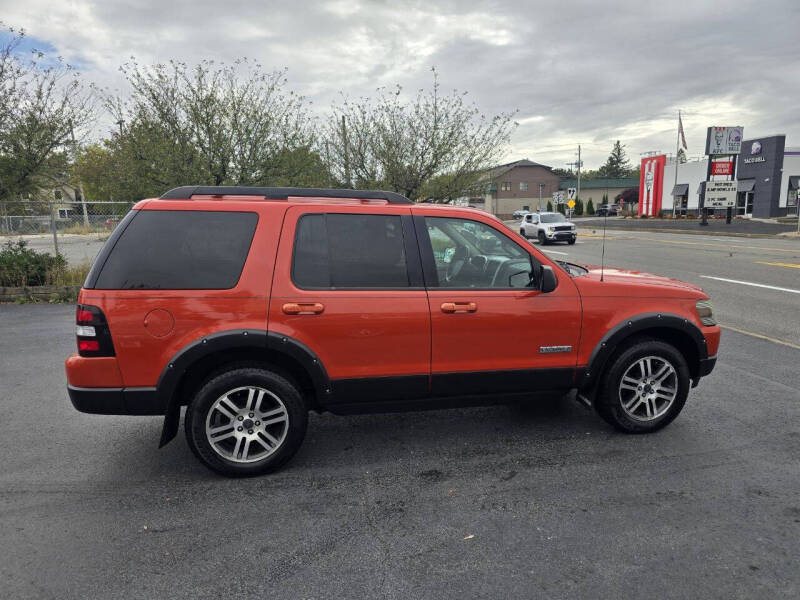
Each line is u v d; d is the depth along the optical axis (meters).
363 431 4.11
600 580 2.41
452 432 4.08
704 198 36.09
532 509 3.00
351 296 3.35
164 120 10.84
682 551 2.61
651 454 3.66
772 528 2.79
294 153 11.86
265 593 2.34
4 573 2.47
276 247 3.30
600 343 3.75
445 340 3.50
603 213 4.08
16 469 3.52
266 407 3.42
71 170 11.56
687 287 4.02
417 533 2.79
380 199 3.63
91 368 3.11
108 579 2.44
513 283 3.72
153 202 3.26
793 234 26.45
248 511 3.01
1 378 5.45
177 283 3.17
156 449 3.84
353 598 2.31
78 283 10.22
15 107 10.31
